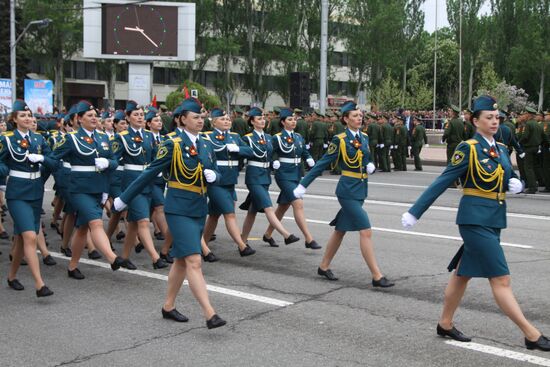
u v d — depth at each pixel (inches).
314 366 216.4
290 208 573.3
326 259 330.0
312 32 2420.0
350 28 2527.1
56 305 288.0
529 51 2591.0
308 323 261.0
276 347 234.4
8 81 1286.9
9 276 316.8
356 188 313.3
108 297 300.4
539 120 730.8
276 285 319.3
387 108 2284.7
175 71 2472.9
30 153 305.1
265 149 396.2
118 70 2354.8
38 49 2091.5
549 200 637.3
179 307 283.4
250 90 2364.7
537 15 2628.0
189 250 247.3
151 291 310.3
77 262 335.3
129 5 1547.7
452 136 796.6
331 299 294.4
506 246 410.6
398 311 276.1
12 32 1411.2
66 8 1991.9
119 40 1551.4
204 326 258.4
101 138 333.4
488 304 283.6
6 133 305.3
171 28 1562.5
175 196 251.0
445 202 614.9
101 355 227.5
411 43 2561.5
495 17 2733.8
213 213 382.3
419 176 879.1
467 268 226.4
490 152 224.5
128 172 378.9
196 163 252.4
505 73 2716.5
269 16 2279.8
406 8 2571.4
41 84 1341.0
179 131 258.1
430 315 270.2
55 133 461.1
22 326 259.6
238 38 2289.6
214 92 2546.8
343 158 312.7
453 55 2886.3
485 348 231.9
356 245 414.0
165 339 243.3
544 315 269.6
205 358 223.9
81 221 323.3
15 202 302.2
